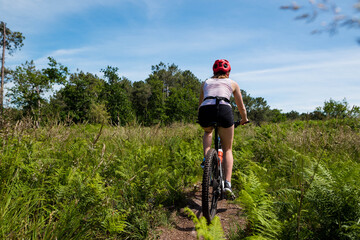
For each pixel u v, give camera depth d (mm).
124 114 40156
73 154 3432
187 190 3916
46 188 2514
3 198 2037
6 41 36188
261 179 3625
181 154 4582
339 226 2029
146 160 3748
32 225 1933
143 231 2393
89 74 42656
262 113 102750
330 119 6180
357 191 2125
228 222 2840
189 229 2699
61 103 45688
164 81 99812
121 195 2762
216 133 3121
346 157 4309
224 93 3088
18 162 2451
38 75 29156
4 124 3186
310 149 4551
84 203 2162
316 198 2201
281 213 2324
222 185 2959
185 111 56031
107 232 2355
